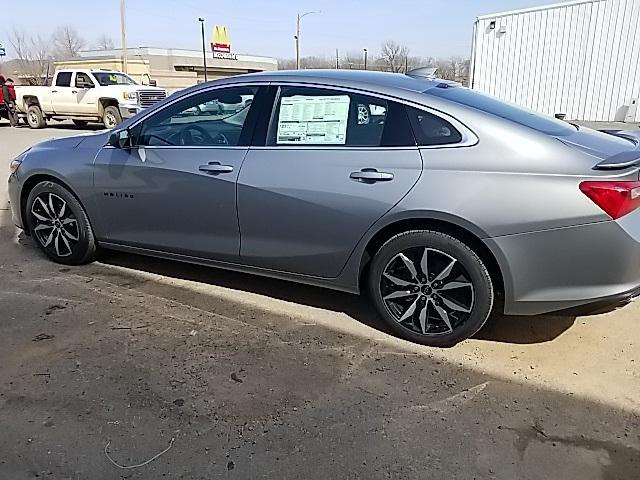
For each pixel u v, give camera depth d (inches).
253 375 107.0
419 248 114.1
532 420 93.4
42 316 131.6
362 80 122.2
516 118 112.8
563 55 586.2
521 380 105.4
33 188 164.6
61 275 158.7
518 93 624.4
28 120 740.7
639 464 83.0
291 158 123.0
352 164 116.4
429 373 108.2
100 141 154.7
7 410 95.0
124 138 144.6
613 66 559.8
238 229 132.4
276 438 88.9
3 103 746.2
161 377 106.0
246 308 137.5
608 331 124.5
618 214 98.5
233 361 112.2
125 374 106.8
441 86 126.1
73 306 137.6
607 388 102.5
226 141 132.5
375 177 113.3
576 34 573.3
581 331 124.6
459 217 106.3
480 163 106.4
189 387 102.7
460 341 116.8
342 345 119.3
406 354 115.6
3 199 265.0
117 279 156.0
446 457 84.7
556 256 102.7
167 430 90.6
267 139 127.2
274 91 128.4
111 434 89.4
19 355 113.3
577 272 102.7
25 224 172.2
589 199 98.9
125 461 83.4
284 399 99.3
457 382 105.0
